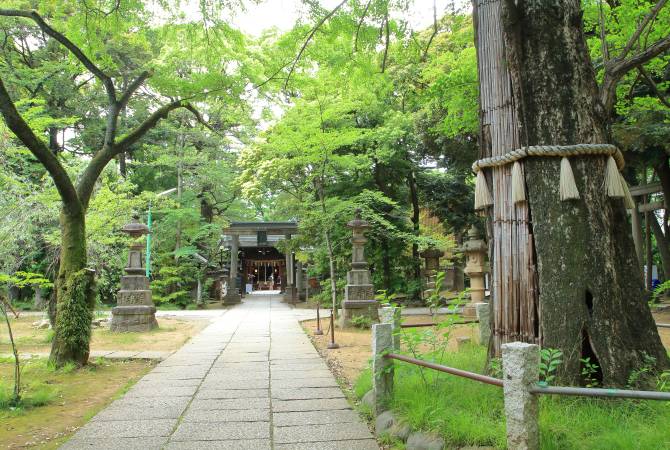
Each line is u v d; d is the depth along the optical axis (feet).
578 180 14.53
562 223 14.30
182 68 37.24
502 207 15.75
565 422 11.18
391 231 67.05
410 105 56.34
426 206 79.77
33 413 17.78
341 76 29.19
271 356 30.42
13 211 38.22
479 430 11.54
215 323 52.60
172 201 73.15
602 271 14.05
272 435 14.73
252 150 56.85
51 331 40.83
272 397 19.62
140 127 28.89
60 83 72.02
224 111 67.51
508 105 15.90
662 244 63.00
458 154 58.75
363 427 15.40
